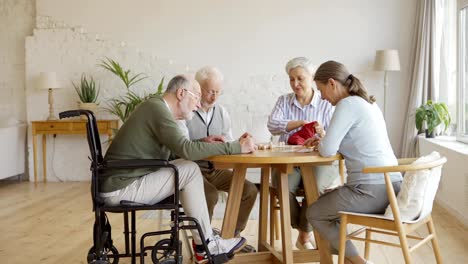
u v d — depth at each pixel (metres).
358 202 2.62
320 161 2.65
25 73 6.92
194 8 6.54
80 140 6.85
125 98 6.70
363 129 2.64
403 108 6.25
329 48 6.35
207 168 3.47
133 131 2.77
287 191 2.93
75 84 6.75
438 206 4.90
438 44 5.70
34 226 4.44
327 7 6.32
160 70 6.62
